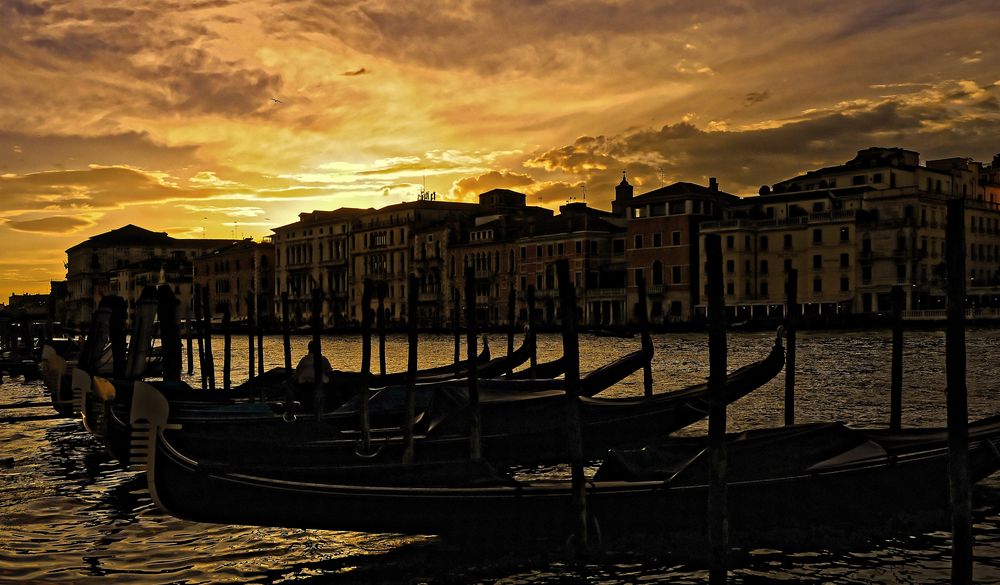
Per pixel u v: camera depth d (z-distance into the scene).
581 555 11.42
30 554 12.34
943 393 29.38
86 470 18.36
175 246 162.25
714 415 9.48
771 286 72.94
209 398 21.30
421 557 11.84
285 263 122.25
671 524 11.92
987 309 65.44
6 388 37.59
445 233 99.00
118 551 12.42
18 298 197.62
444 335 91.12
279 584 11.08
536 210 101.56
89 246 157.12
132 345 21.66
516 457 16.61
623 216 94.31
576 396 11.48
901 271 67.12
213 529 13.38
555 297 86.31
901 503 12.55
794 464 12.19
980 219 73.50
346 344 82.50
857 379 34.06
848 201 70.50
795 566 11.24
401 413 18.38
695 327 71.38
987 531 12.34
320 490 11.59
